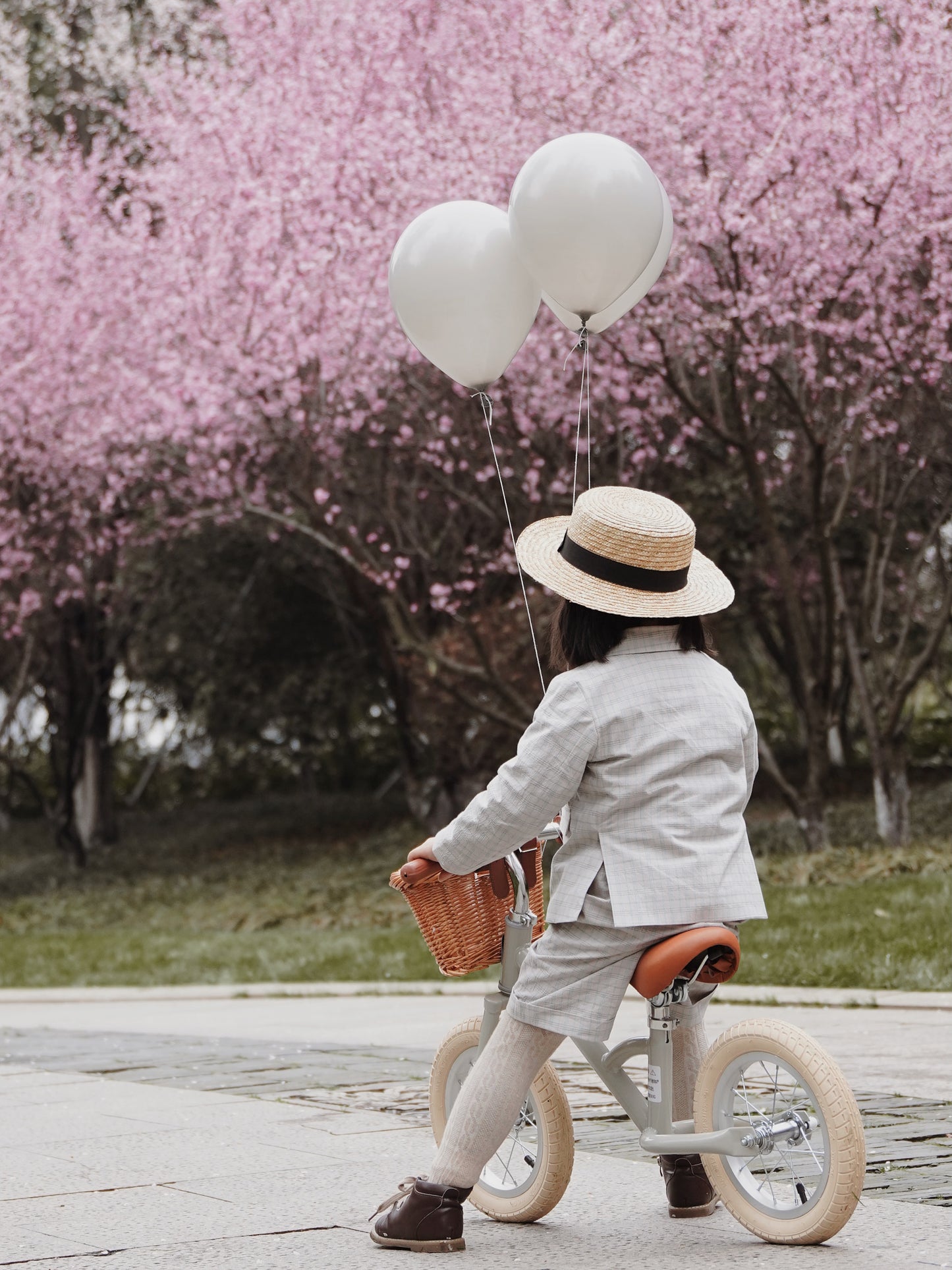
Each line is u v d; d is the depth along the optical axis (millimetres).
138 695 23250
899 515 15523
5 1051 6992
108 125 16953
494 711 14609
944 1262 2783
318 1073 5715
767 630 18672
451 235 4656
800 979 8391
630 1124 4445
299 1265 2908
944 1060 5492
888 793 14562
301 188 12625
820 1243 2963
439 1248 3016
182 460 15766
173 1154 4102
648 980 2906
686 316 12281
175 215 14047
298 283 12805
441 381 13797
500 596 16438
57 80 17531
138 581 19688
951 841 14406
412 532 15156
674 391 12742
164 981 11531
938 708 24297
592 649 3123
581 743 3010
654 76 11531
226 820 23172
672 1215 3303
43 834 24359
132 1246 3062
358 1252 3020
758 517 13961
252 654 20500
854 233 11820
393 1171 3812
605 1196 3525
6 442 15875
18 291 14727
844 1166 2889
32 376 14672
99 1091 5430
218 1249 3035
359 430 14531
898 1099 4652
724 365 13500
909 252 11828
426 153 12445
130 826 23859
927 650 14375
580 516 3172
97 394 14703
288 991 9852
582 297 4660
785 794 14617
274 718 20797
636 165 4582
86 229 14781
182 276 13383
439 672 14602
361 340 13227
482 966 3314
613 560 3104
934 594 17594
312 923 14906
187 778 26500
